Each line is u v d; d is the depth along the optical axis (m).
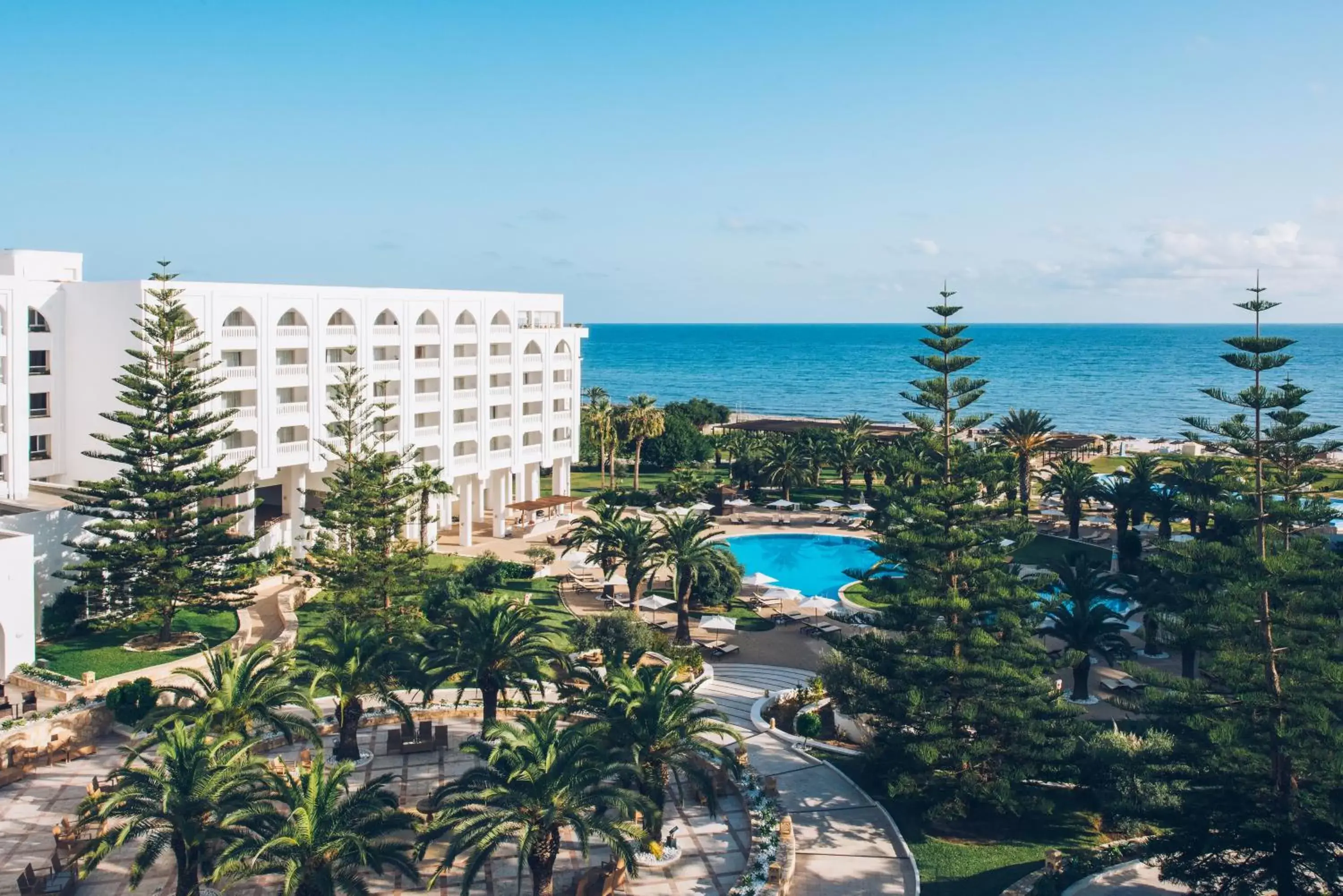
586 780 28.14
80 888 29.62
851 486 105.75
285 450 64.62
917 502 38.00
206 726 32.91
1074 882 30.03
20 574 45.34
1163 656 54.00
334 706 43.81
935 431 39.78
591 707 33.16
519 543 77.31
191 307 58.72
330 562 55.22
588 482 106.56
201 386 52.12
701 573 60.88
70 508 51.47
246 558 52.31
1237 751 28.00
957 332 39.16
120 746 39.72
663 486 93.56
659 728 31.44
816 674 51.12
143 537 49.97
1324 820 27.11
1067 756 34.47
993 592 36.16
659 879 30.77
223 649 36.69
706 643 56.75
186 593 50.25
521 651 39.09
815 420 153.25
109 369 59.84
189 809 27.33
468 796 27.67
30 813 34.28
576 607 62.19
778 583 72.81
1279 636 29.00
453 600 52.47
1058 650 54.03
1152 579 52.12
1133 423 193.12
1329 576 28.41
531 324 85.62
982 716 34.72
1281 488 30.66
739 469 100.19
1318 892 28.12
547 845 27.94
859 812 35.06
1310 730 27.89
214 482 52.28
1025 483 89.31
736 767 34.81
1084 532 82.94
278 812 29.17
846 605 59.91
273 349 63.34
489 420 77.81
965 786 33.66
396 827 28.73
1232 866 28.53
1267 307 30.11
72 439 61.81
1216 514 31.83
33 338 59.75
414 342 71.69
